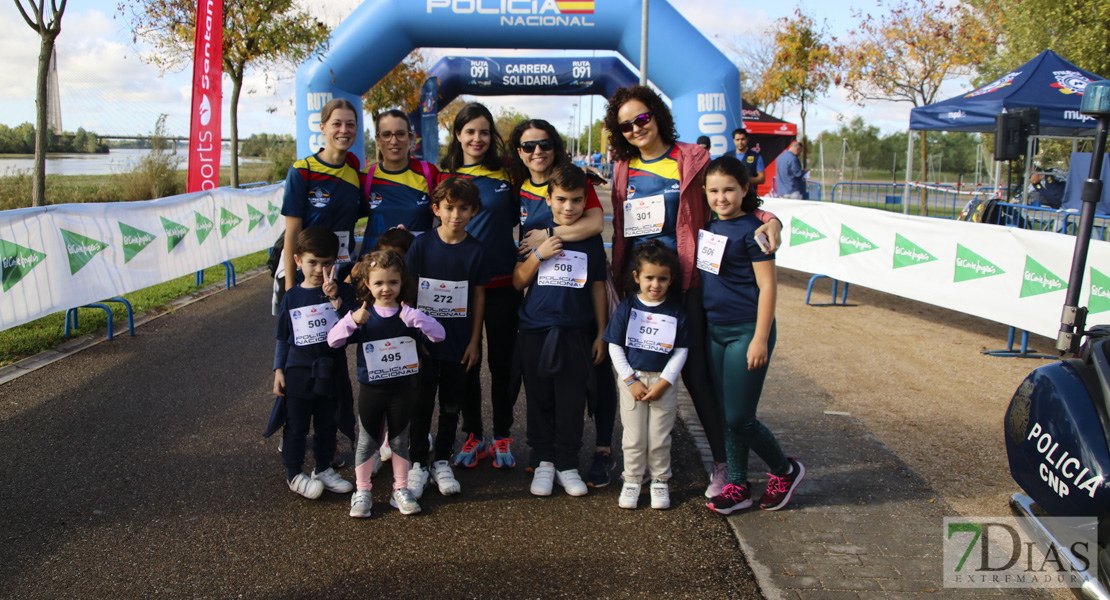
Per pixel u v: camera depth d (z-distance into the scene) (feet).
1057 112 31.60
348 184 12.09
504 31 33.04
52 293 18.62
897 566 9.55
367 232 12.44
